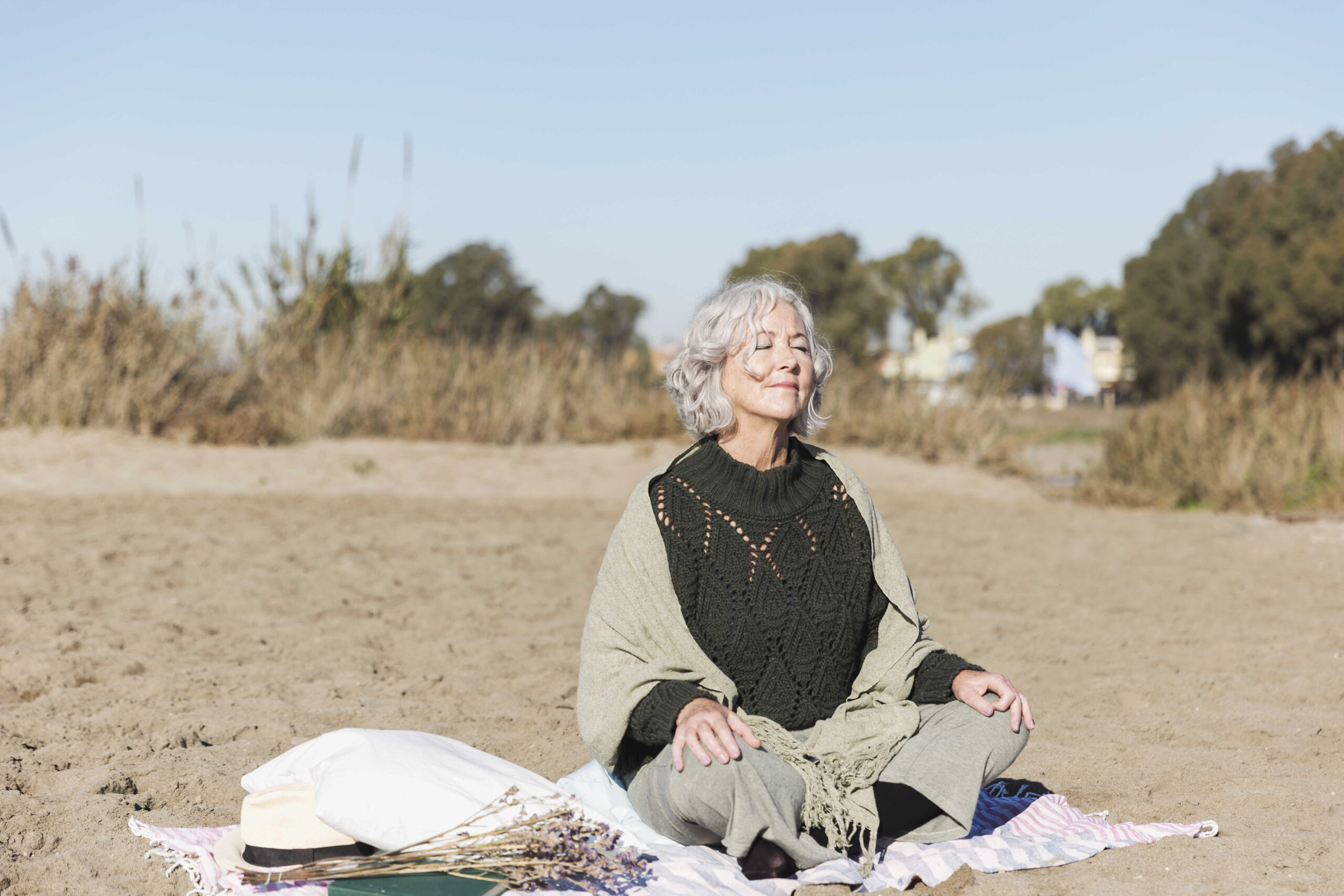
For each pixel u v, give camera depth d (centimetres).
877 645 275
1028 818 295
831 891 238
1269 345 3547
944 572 748
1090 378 5303
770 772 240
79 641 495
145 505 963
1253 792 321
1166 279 4219
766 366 259
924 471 1374
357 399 1389
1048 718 417
